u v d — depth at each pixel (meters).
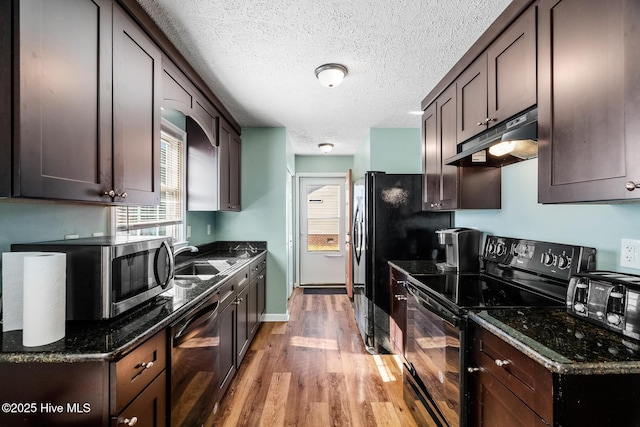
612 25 0.98
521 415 1.03
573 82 1.13
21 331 1.10
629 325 1.02
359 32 1.74
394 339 2.61
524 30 1.41
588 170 1.07
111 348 0.98
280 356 2.85
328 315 4.00
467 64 1.94
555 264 1.59
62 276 1.06
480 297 1.57
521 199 1.98
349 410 2.08
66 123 1.06
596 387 0.90
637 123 0.91
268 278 3.75
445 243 2.39
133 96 1.45
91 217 1.66
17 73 0.89
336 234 5.67
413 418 1.99
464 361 1.37
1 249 1.19
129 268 1.30
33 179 0.93
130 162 1.42
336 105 2.93
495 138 1.43
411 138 3.71
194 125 2.90
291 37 1.79
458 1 1.48
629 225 1.29
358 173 4.84
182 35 1.76
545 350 0.95
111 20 1.29
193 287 1.78
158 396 1.24
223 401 2.17
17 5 0.89
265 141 3.73
